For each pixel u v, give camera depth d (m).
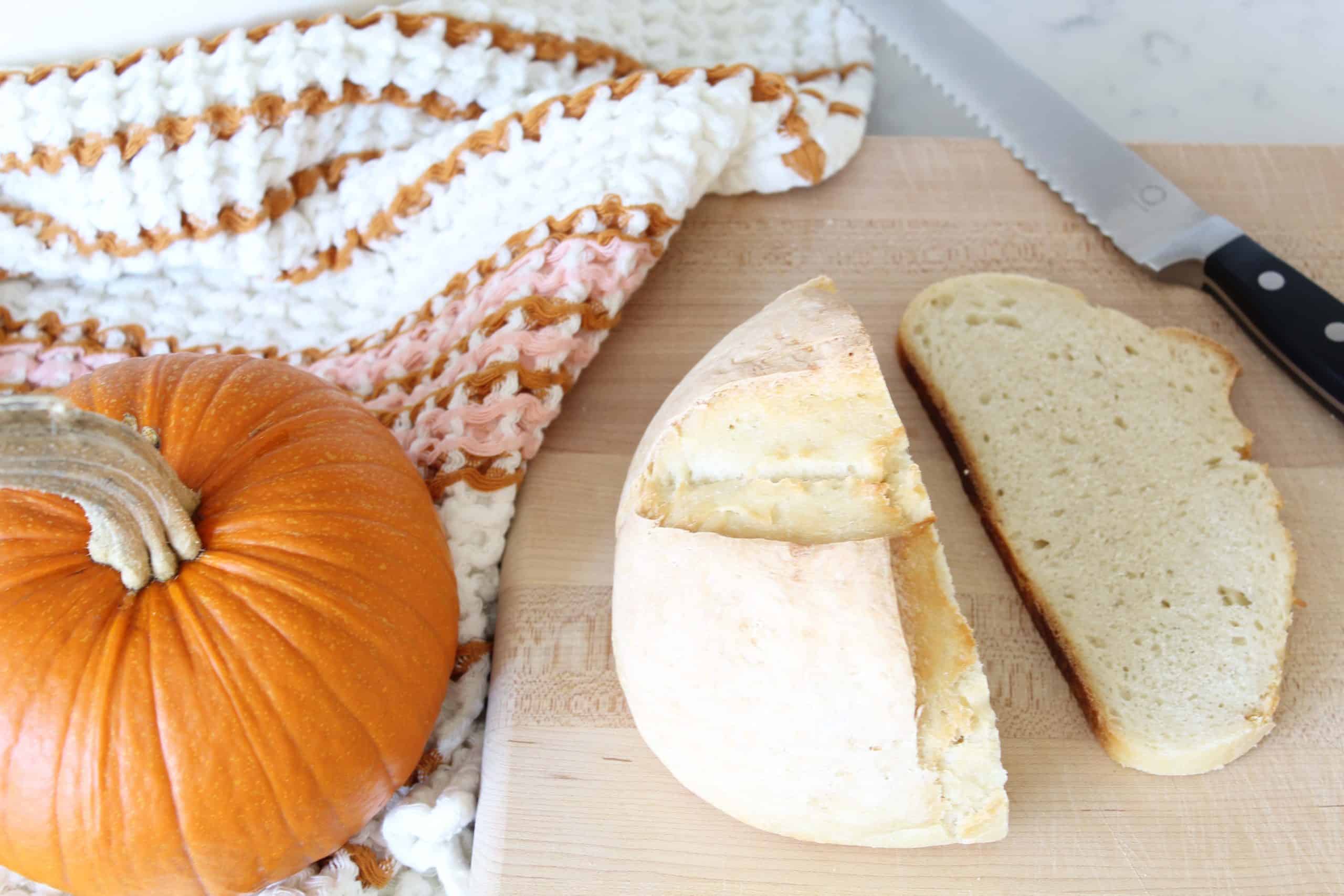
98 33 0.58
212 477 0.48
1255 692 0.52
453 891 0.51
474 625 0.54
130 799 0.45
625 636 0.49
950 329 0.59
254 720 0.46
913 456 0.58
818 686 0.47
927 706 0.47
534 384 0.56
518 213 0.59
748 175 0.62
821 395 0.50
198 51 0.58
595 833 0.51
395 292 0.60
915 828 0.48
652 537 0.49
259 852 0.47
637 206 0.57
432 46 0.59
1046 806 0.51
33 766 0.45
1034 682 0.54
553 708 0.52
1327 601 0.55
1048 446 0.57
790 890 0.50
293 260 0.60
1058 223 0.63
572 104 0.59
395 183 0.60
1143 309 0.61
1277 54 0.69
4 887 0.50
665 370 0.59
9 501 0.47
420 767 0.53
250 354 0.59
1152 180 0.62
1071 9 0.71
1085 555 0.55
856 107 0.63
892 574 0.47
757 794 0.48
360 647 0.47
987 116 0.64
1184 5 0.70
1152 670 0.53
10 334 0.58
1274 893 0.50
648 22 0.64
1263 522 0.55
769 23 0.65
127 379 0.50
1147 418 0.57
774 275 0.61
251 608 0.47
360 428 0.51
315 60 0.58
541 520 0.56
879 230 0.62
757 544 0.48
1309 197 0.63
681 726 0.48
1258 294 0.58
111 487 0.44
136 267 0.59
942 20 0.66
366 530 0.49
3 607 0.46
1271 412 0.58
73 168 0.57
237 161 0.58
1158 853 0.50
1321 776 0.52
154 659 0.46
